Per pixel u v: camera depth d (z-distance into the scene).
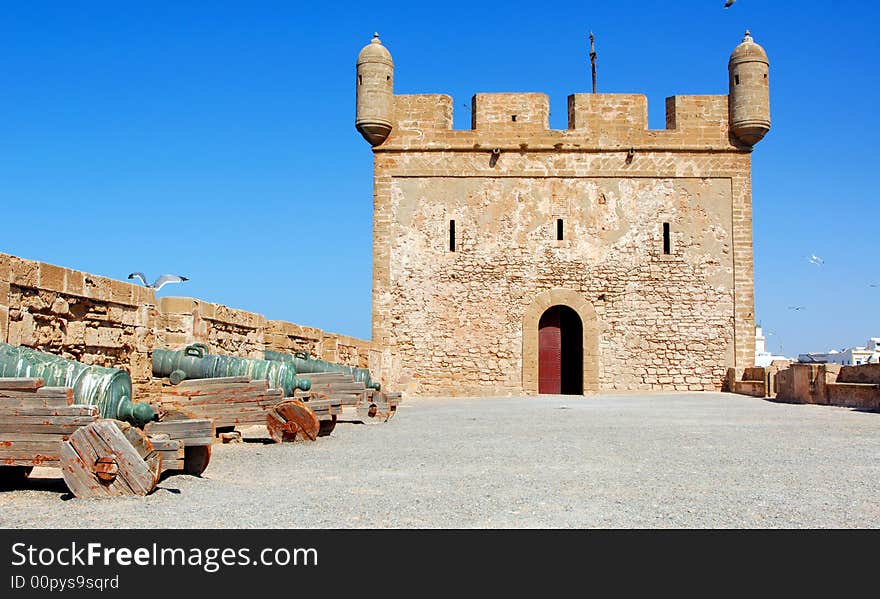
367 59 33.12
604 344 32.84
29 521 7.56
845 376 25.86
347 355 28.53
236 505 8.37
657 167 33.38
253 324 20.17
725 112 33.59
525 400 29.61
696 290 33.06
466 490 9.34
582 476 10.42
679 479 10.19
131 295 14.18
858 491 9.36
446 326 32.94
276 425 13.95
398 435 15.81
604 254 33.12
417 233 33.28
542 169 33.31
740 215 33.28
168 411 10.77
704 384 32.84
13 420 8.62
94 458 8.59
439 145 33.38
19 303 10.98
